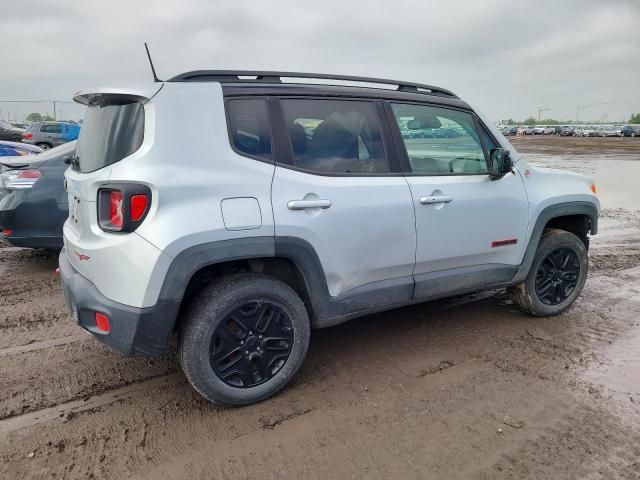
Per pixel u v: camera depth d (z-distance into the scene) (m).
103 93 2.78
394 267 3.35
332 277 3.10
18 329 4.09
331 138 3.15
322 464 2.48
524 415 2.89
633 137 62.06
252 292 2.82
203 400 3.05
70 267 3.10
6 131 25.92
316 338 3.94
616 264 6.14
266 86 2.99
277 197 2.85
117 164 2.62
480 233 3.70
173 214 2.56
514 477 2.39
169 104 2.66
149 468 2.45
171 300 2.59
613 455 2.54
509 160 3.72
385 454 2.56
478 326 4.18
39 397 3.07
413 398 3.07
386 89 3.51
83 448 2.60
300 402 3.03
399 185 3.31
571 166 19.95
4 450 2.57
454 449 2.59
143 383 3.25
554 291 4.34
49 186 5.37
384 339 3.92
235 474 2.42
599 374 3.38
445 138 3.64
